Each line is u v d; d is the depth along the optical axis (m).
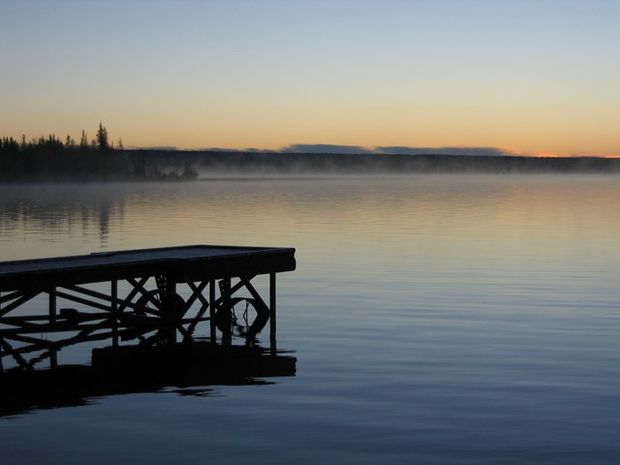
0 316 19.42
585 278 32.72
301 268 36.03
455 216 71.50
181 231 55.28
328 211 79.81
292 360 18.95
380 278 32.78
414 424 13.99
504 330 22.31
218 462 12.25
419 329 22.53
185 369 18.25
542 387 16.36
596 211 78.81
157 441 13.19
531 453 12.63
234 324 23.77
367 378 17.11
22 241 48.25
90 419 14.38
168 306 21.91
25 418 14.45
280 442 13.12
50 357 19.62
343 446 12.93
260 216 72.00
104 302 27.36
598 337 21.36
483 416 14.45
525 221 65.12
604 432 13.60
